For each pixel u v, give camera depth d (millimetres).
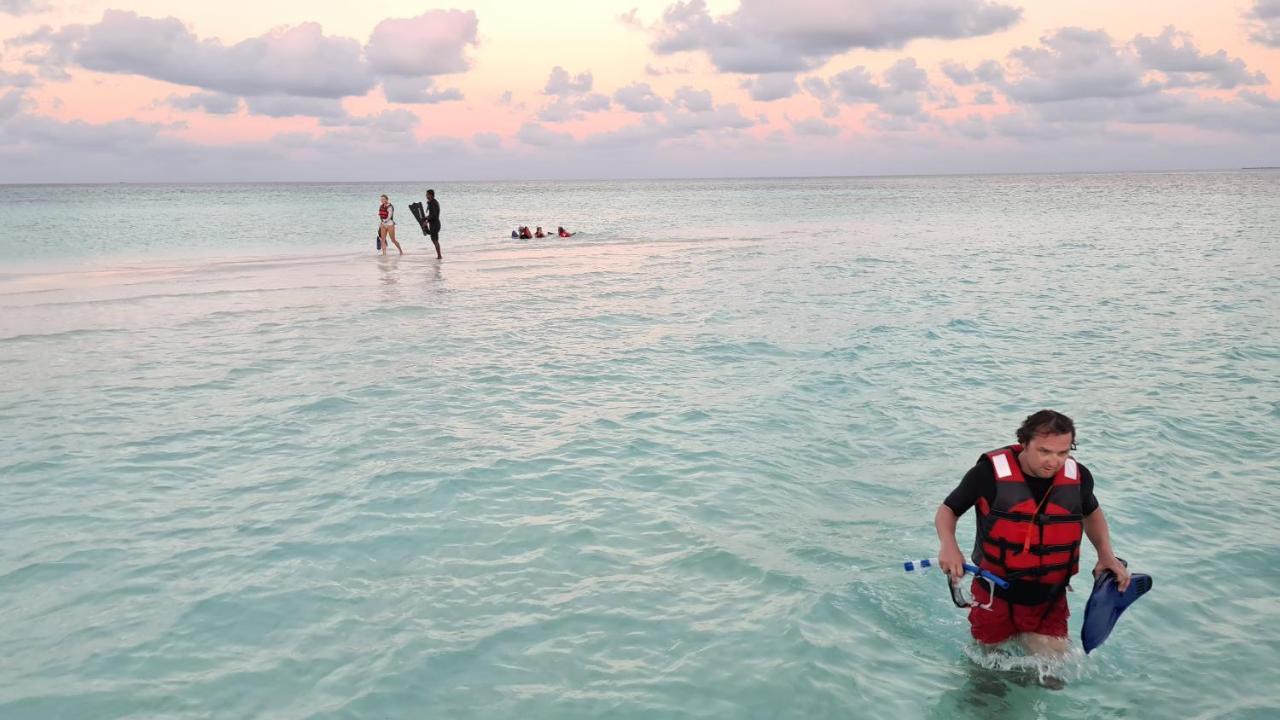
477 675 4480
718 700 4266
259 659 4629
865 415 9305
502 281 21344
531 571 5695
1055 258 26891
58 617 5066
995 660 4633
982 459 4570
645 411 9492
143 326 14820
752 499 6957
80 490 7125
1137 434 8609
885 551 6012
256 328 14625
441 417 9273
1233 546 6090
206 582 5516
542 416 9320
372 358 12234
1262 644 4840
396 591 5414
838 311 16234
